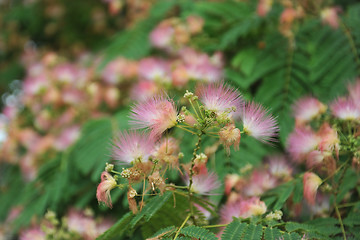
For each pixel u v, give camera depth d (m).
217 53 2.69
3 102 5.36
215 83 1.34
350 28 2.51
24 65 5.16
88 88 3.34
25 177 3.46
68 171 2.75
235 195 1.80
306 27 2.64
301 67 2.44
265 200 1.73
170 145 1.36
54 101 3.37
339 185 1.65
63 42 4.83
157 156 1.33
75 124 3.21
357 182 1.75
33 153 3.38
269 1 2.74
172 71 2.46
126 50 3.29
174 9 3.53
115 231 1.43
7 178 3.97
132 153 1.31
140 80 2.79
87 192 2.59
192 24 3.01
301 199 1.66
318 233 1.37
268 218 1.44
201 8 3.10
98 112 3.35
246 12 3.04
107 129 2.58
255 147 2.06
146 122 1.29
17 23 5.61
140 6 3.87
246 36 2.84
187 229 1.23
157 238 1.25
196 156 1.32
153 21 3.48
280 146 2.17
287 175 1.93
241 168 1.95
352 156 1.59
